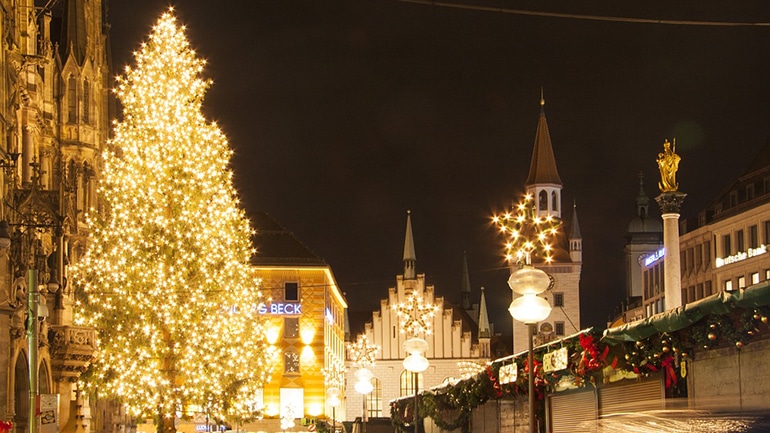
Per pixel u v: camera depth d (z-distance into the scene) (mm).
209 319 56812
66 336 50125
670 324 16609
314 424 93625
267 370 62781
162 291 55781
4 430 36781
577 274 146375
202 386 56781
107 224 57375
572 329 145125
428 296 138000
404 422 51156
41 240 50688
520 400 28172
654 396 18281
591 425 14758
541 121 155500
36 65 53531
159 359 56344
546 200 152000
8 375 42562
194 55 59062
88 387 55000
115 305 55969
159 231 56281
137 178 57031
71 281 54656
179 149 57375
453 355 137000
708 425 10836
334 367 102000
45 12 58656
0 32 45375
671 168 27953
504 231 29766
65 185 55344
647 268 116125
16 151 50750
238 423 61344
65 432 51125
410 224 140875
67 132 61094
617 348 19141
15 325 43062
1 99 45438
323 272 104188
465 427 36469
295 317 103000
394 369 137125
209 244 57438
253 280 63094
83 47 62312
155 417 56375
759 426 10180
